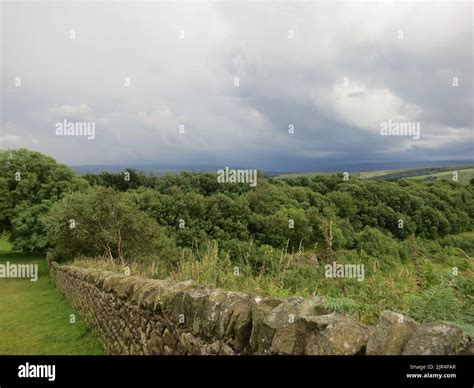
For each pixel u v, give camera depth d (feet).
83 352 21.34
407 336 6.28
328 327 6.75
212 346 9.43
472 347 5.76
